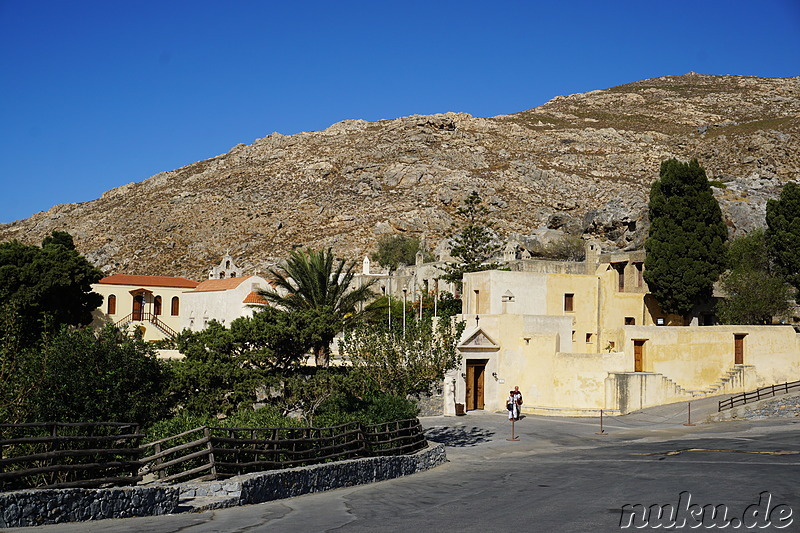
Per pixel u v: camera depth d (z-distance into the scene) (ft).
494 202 497.46
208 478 73.46
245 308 227.81
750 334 175.22
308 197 536.42
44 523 54.39
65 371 82.38
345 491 84.38
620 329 167.84
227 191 567.18
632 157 630.74
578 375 165.58
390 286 272.72
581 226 336.70
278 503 73.51
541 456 118.73
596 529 58.54
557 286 196.03
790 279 203.92
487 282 188.65
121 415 84.02
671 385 165.68
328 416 102.58
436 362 140.56
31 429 73.41
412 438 112.16
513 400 147.02
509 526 59.88
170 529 55.88
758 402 150.51
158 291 278.05
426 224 463.42
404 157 590.14
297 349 112.78
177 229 505.25
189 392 103.50
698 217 206.69
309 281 169.07
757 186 360.69
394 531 57.82
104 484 66.80
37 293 183.83
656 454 112.78
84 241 514.68
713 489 77.97
